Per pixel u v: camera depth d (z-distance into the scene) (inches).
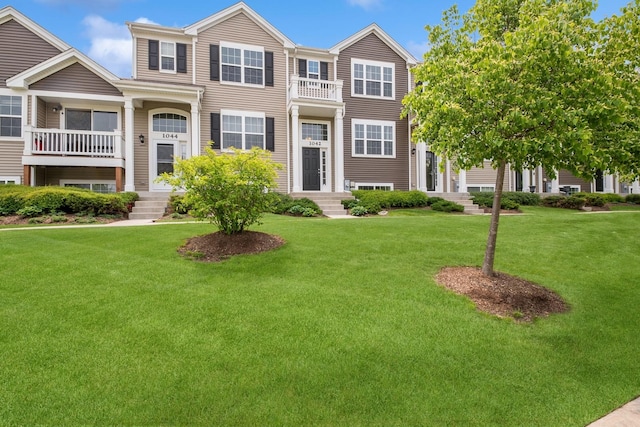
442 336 144.3
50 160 501.7
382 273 215.5
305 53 690.8
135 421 94.4
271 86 663.8
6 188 439.2
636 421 102.0
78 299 167.2
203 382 110.5
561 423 100.3
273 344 133.3
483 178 804.6
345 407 101.7
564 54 146.2
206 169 246.7
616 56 171.5
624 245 306.8
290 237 297.0
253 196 260.4
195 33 619.8
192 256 239.0
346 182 659.4
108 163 525.3
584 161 161.2
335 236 305.4
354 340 137.8
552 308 178.4
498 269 234.1
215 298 173.0
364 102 719.1
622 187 885.2
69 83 551.8
